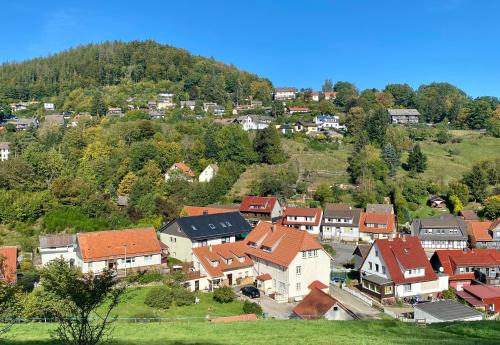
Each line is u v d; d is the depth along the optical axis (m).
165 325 29.77
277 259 50.31
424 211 89.25
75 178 80.69
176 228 60.41
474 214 84.12
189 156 99.94
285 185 92.81
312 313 38.28
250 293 49.50
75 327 17.39
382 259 52.22
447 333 28.50
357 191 92.69
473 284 54.94
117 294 17.62
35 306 30.27
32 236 64.62
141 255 54.62
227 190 93.88
